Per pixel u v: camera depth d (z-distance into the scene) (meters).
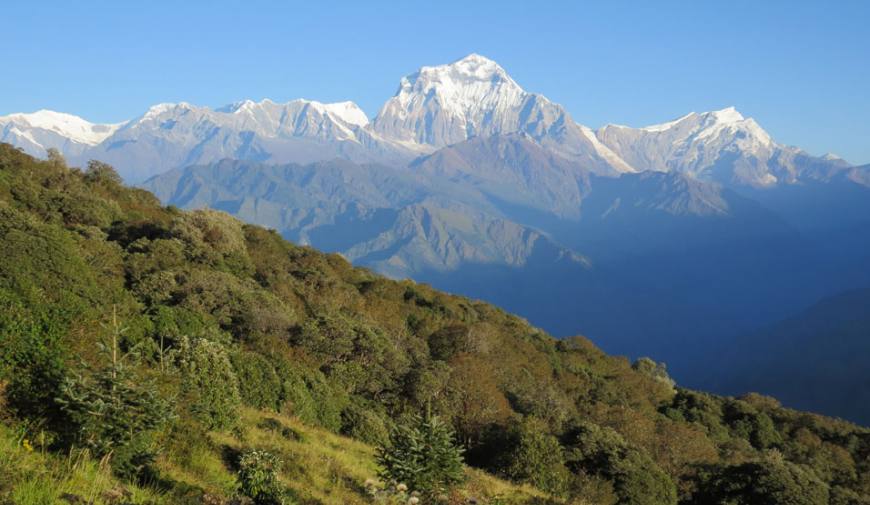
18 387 11.62
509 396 45.75
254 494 12.34
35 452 10.80
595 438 30.75
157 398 12.27
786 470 33.38
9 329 12.12
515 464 26.97
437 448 13.66
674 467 40.19
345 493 14.87
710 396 76.38
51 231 22.19
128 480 11.12
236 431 17.77
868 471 59.34
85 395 11.24
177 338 22.95
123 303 26.52
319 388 27.80
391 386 36.94
